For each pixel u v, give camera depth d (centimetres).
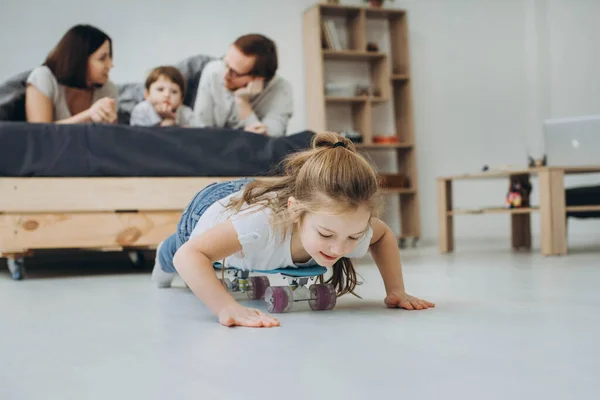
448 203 388
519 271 245
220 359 99
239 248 139
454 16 542
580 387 79
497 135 552
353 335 116
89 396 81
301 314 144
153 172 276
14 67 418
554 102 557
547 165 365
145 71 451
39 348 113
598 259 295
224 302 134
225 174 286
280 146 296
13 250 258
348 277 161
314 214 124
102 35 437
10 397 81
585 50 564
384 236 155
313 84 482
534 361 94
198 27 466
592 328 120
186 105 453
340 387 81
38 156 260
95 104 411
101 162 268
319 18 473
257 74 464
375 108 513
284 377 87
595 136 352
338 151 127
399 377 85
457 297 170
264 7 485
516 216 404
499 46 556
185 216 173
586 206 332
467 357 97
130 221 274
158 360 100
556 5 557
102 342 117
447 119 537
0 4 416
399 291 154
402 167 509
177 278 248
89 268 319
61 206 263
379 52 489
